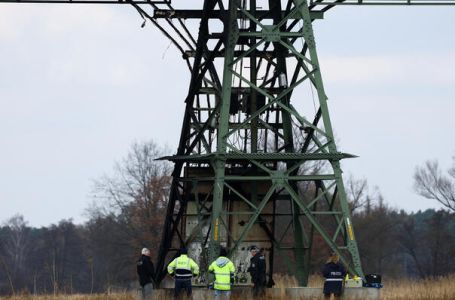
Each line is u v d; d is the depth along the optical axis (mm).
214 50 82938
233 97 86125
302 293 74125
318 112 78188
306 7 78375
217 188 75438
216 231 74750
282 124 85125
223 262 70875
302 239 83938
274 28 78000
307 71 77438
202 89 87125
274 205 85000
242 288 78125
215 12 82375
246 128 84500
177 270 72688
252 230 85000
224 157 75625
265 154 76125
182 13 83562
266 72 85812
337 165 76438
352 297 71375
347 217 75562
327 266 70688
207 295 73062
